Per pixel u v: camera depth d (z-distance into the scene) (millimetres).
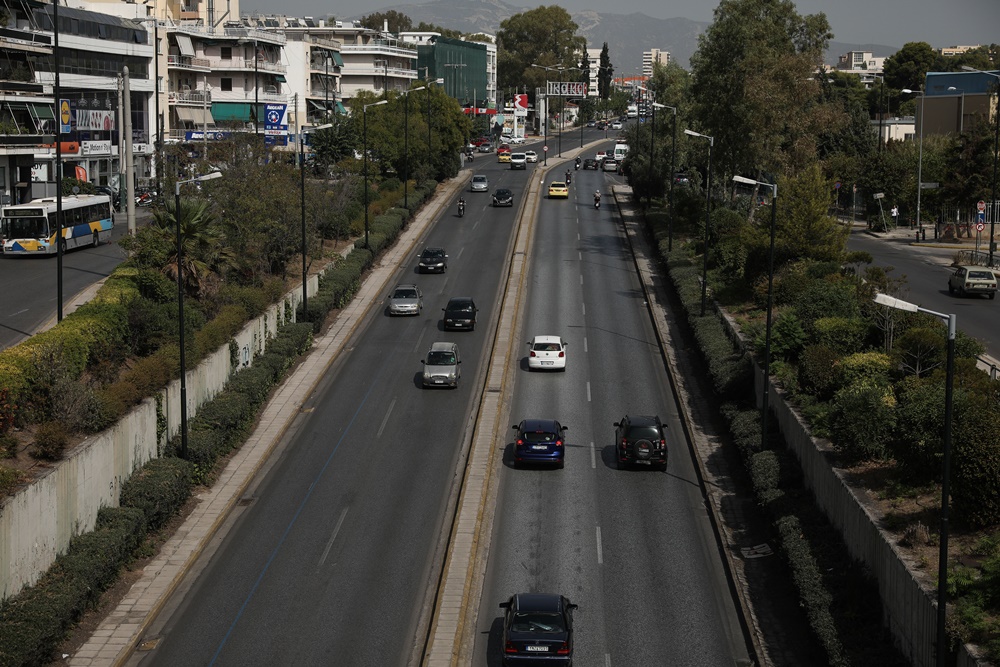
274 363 52594
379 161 109938
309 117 135500
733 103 79000
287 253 66500
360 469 42781
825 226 61125
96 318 41375
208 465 41562
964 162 91375
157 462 38781
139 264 51344
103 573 31484
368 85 154500
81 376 39500
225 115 119500
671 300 69438
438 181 122625
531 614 28156
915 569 26312
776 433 43125
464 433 46750
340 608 31531
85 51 96000
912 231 98562
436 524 37656
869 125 123875
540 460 42531
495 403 50281
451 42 199625
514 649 27500
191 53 115625
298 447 45219
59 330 39000
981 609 24156
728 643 29922
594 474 42656
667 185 105438
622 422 45000
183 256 51781
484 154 171000
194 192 63562
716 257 71688
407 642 29609
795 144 78375
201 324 49469
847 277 54750
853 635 27891
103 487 34312
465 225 95562
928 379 37656
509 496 40250
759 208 75625
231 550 35594
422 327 63719
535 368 55656
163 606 31672
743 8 79000
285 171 71688
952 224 91562
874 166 101562
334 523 37719
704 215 82875
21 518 28422
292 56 132875
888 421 34438
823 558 32031
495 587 32969
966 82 121625
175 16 140250
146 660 28547
